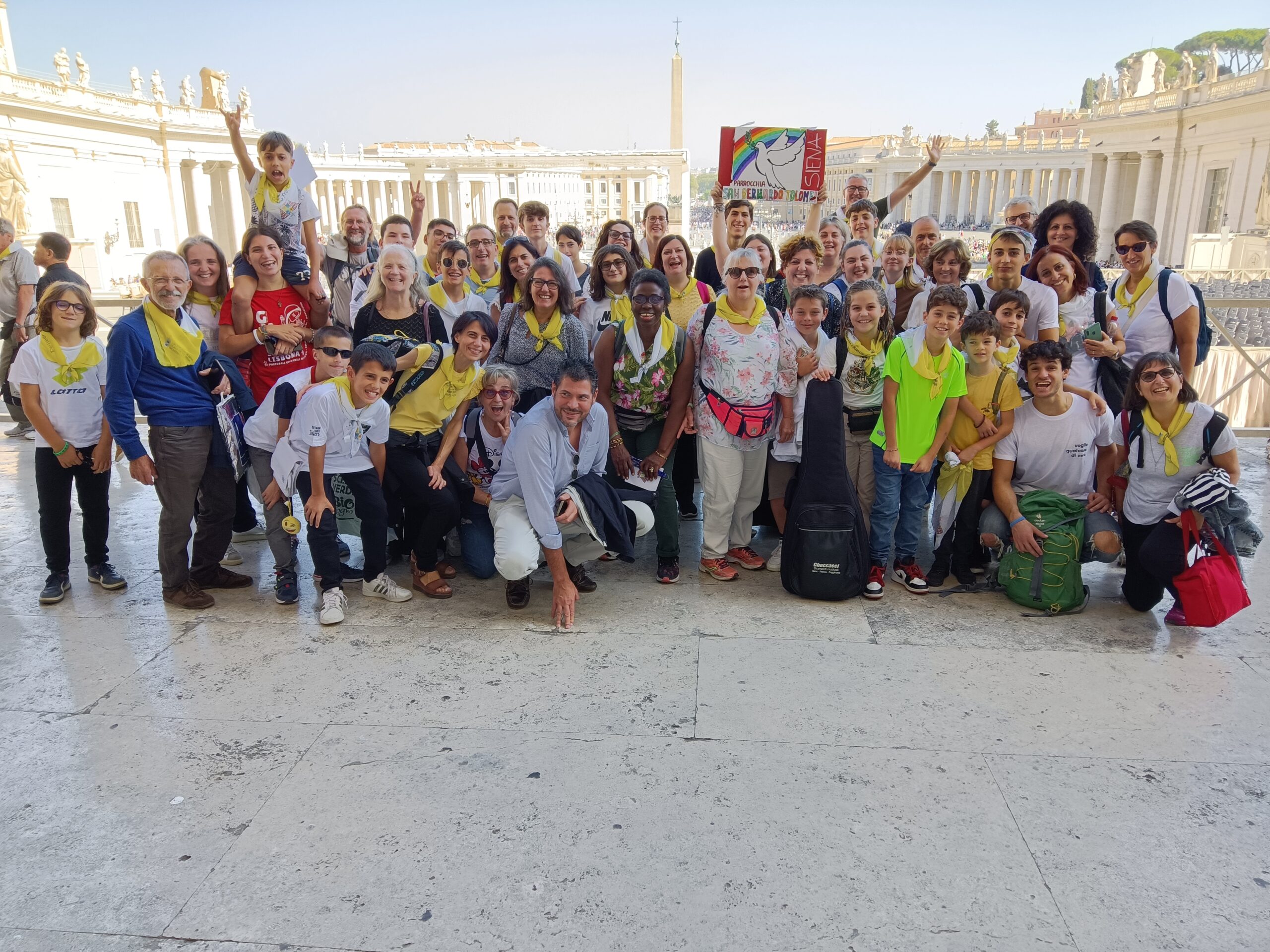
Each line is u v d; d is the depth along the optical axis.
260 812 2.59
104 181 39.31
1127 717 3.09
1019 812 2.57
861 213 6.18
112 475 6.44
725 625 3.89
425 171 64.19
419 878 2.31
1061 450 4.04
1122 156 50.12
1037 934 2.12
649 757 2.85
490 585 4.41
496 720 3.09
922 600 4.17
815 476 4.07
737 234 5.80
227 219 50.50
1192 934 2.12
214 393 4.02
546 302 4.28
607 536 3.96
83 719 3.11
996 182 76.19
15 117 33.47
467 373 4.08
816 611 4.04
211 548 4.22
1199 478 3.66
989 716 3.10
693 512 5.48
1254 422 11.22
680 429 4.30
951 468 4.25
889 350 4.06
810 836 2.47
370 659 3.57
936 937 2.11
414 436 4.11
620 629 3.85
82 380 4.04
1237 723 3.05
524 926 2.15
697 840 2.46
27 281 6.79
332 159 60.06
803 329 4.15
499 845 2.44
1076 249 4.73
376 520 4.09
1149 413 3.78
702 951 2.07
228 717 3.12
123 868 2.36
